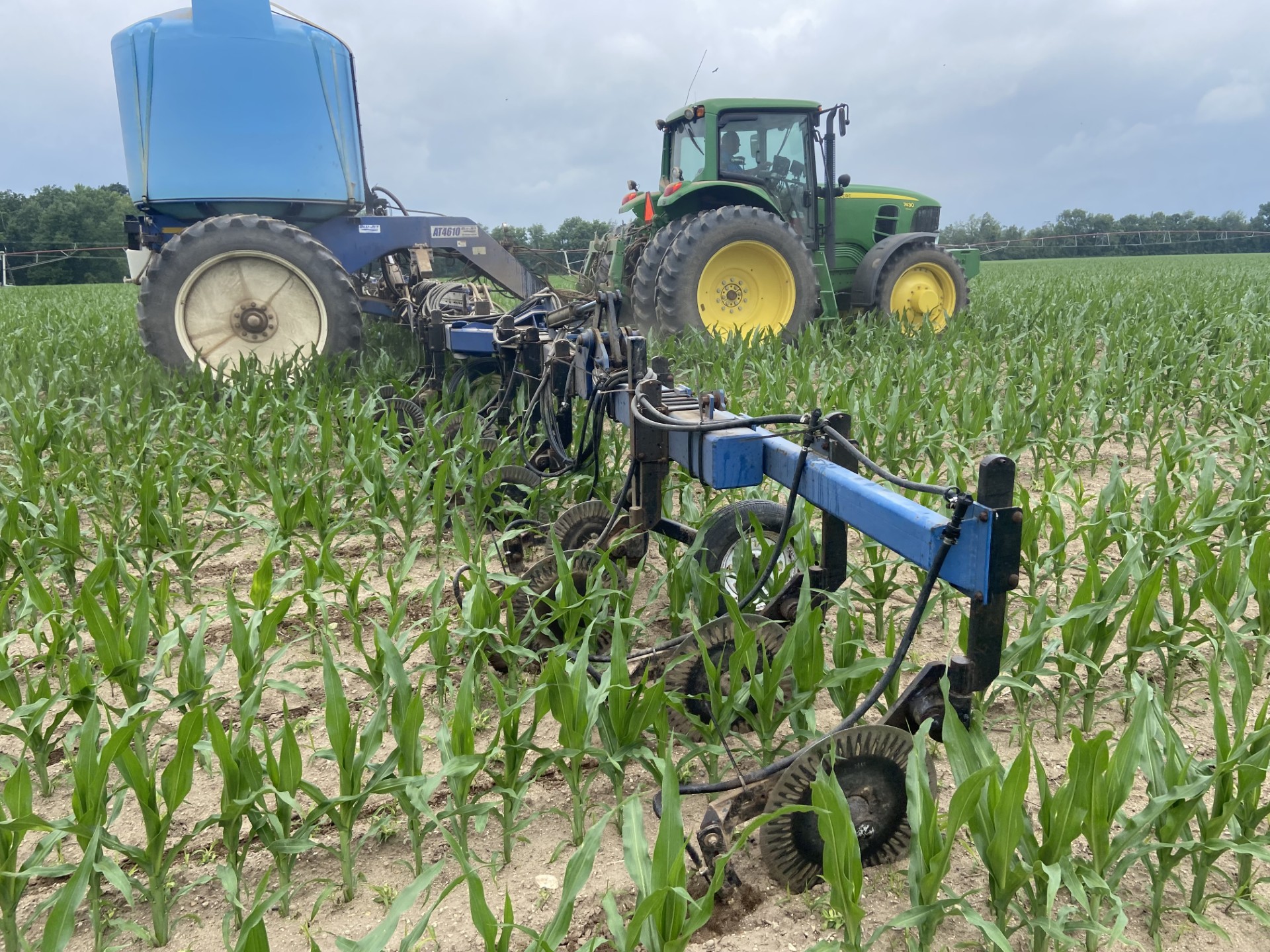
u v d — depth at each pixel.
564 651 2.78
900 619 3.81
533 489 4.49
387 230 8.89
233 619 2.74
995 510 2.06
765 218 9.37
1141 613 2.88
